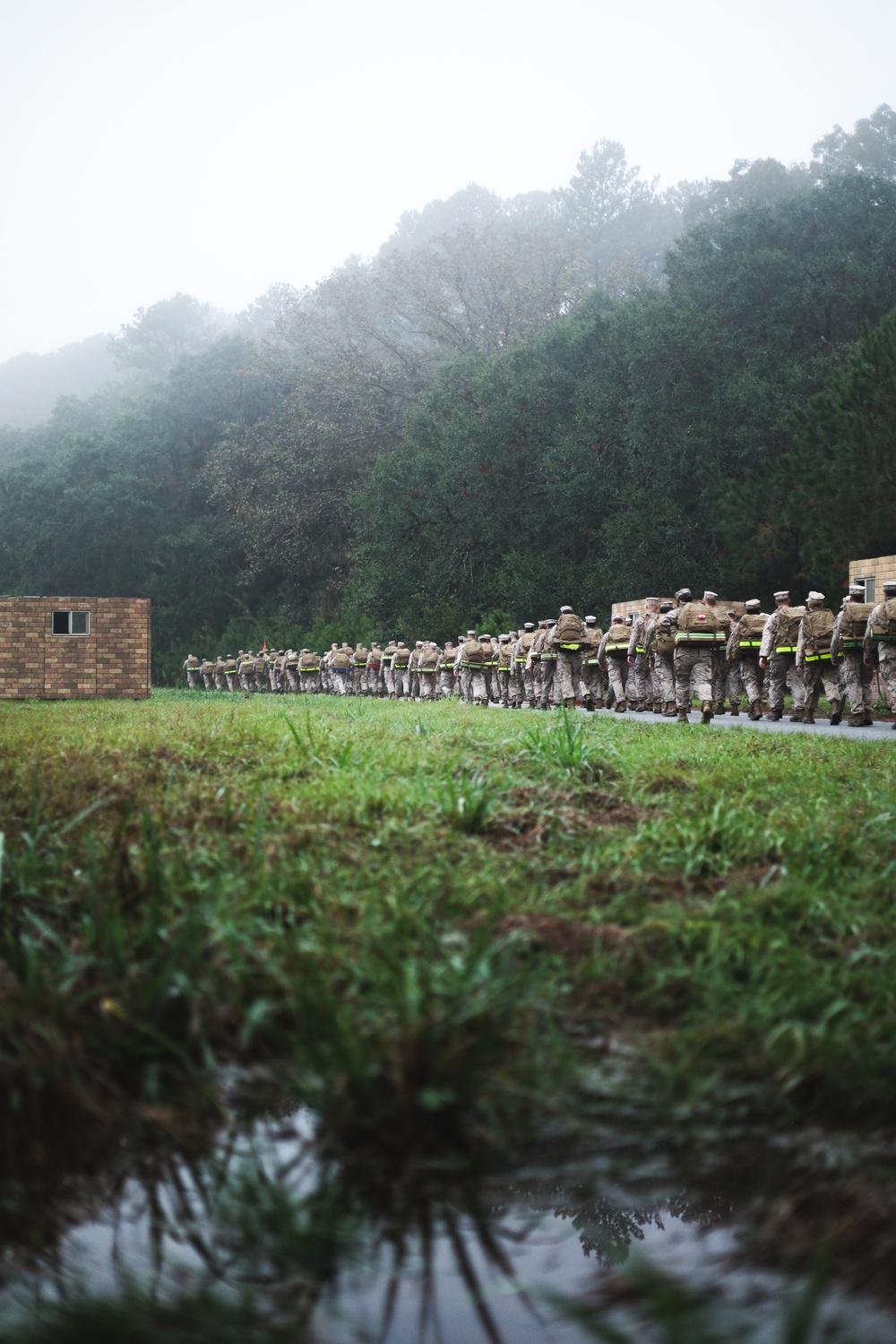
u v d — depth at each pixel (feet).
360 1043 8.91
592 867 15.96
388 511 159.63
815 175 249.55
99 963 10.71
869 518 96.99
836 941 12.75
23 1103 8.46
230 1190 7.85
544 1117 8.75
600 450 150.51
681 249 169.58
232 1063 9.80
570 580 142.10
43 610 101.30
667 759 30.25
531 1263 7.00
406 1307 6.50
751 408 139.54
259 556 208.44
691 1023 10.27
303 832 17.01
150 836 14.30
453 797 19.61
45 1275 6.84
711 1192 7.76
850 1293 6.43
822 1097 8.86
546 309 199.41
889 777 26.30
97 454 232.32
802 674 59.41
